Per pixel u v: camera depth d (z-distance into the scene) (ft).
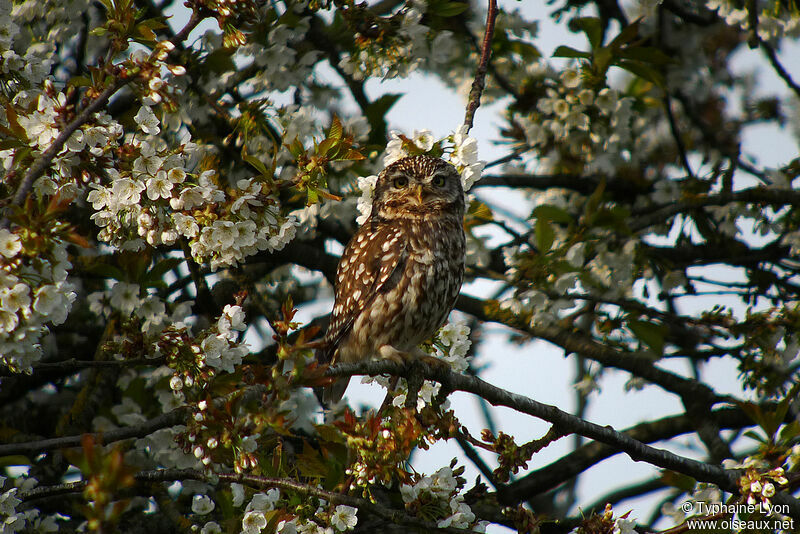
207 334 24.29
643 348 40.11
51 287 18.88
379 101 31.96
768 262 42.19
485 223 37.60
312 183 24.81
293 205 35.96
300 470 25.07
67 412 37.76
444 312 37.32
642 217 39.91
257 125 31.96
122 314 30.32
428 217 36.76
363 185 30.83
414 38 31.96
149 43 24.08
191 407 23.03
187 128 33.96
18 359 20.62
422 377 27.09
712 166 44.78
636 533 26.04
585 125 39.17
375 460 21.63
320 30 34.91
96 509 15.14
